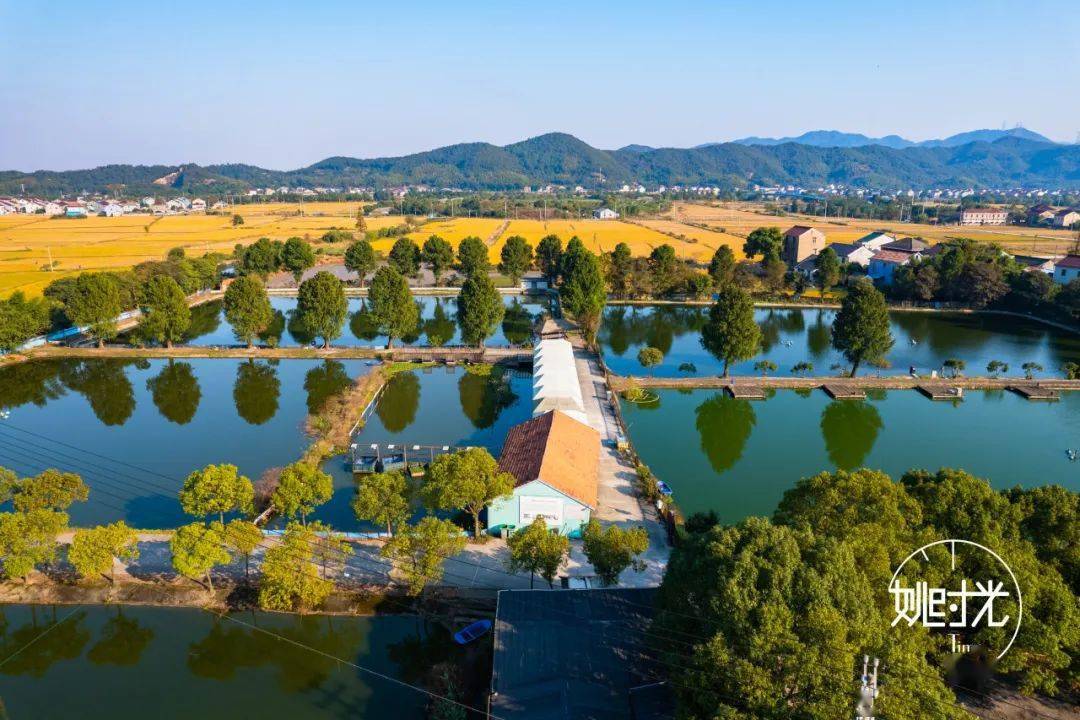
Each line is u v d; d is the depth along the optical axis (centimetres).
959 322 11762
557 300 13688
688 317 12362
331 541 4303
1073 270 12412
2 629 3972
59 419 7194
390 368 8969
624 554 3753
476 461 4503
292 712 3378
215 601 4134
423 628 3938
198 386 8300
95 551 3916
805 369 8869
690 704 2677
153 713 3384
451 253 15312
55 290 10894
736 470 6116
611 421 7025
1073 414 7488
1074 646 2972
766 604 2623
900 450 6550
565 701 2908
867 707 2281
